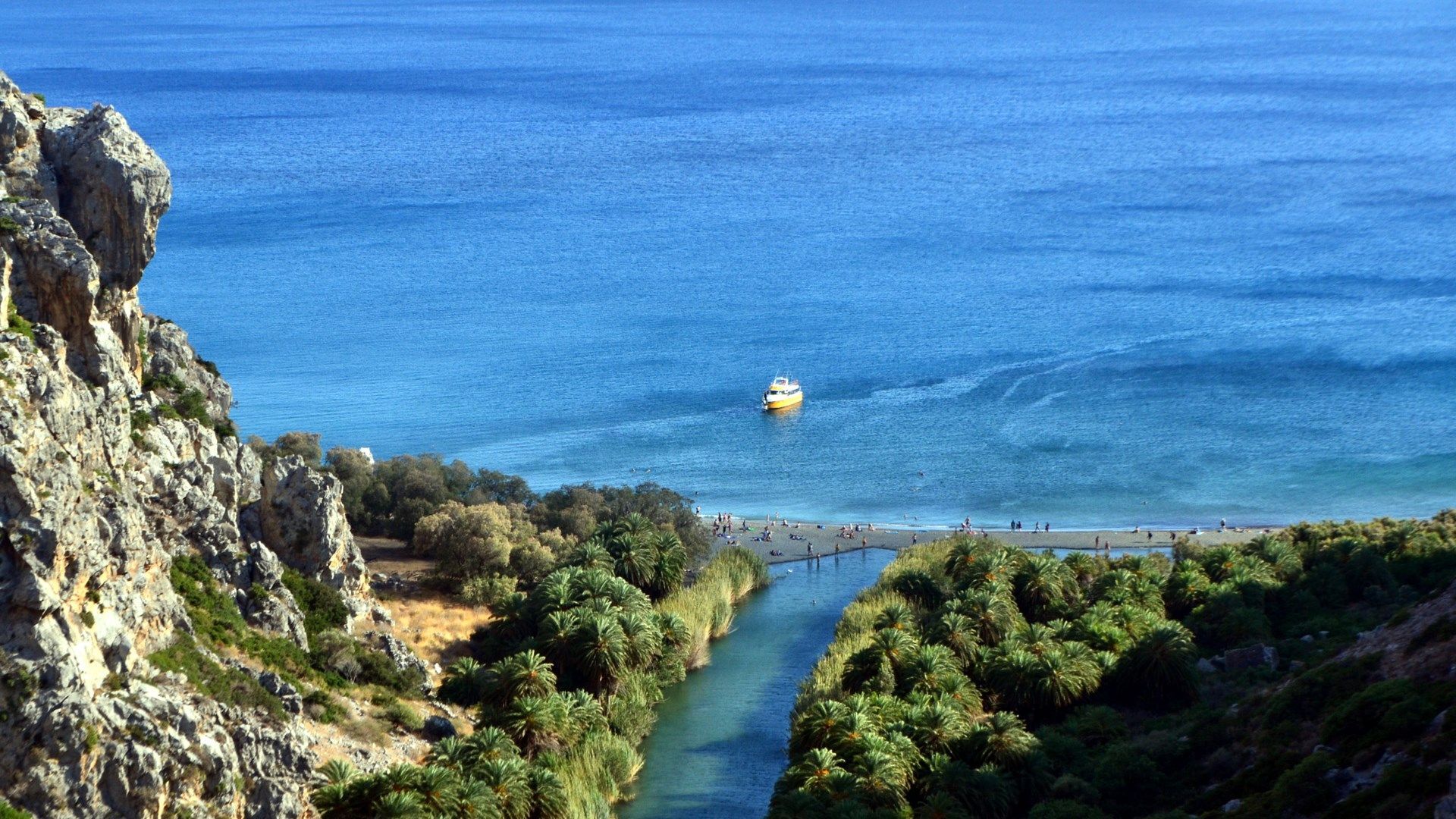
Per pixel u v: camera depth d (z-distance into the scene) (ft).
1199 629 469.16
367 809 300.40
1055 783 356.59
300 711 322.96
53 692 242.37
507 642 450.71
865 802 341.62
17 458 252.62
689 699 465.06
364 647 394.32
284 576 390.01
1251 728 372.79
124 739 247.50
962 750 369.09
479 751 343.67
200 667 295.89
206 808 257.34
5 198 347.36
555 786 343.87
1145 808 349.82
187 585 338.54
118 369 354.95
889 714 382.42
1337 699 360.69
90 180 363.56
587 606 453.17
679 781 403.34
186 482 364.79
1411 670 353.92
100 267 366.02
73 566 259.19
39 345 306.76
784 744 430.61
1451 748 302.45
